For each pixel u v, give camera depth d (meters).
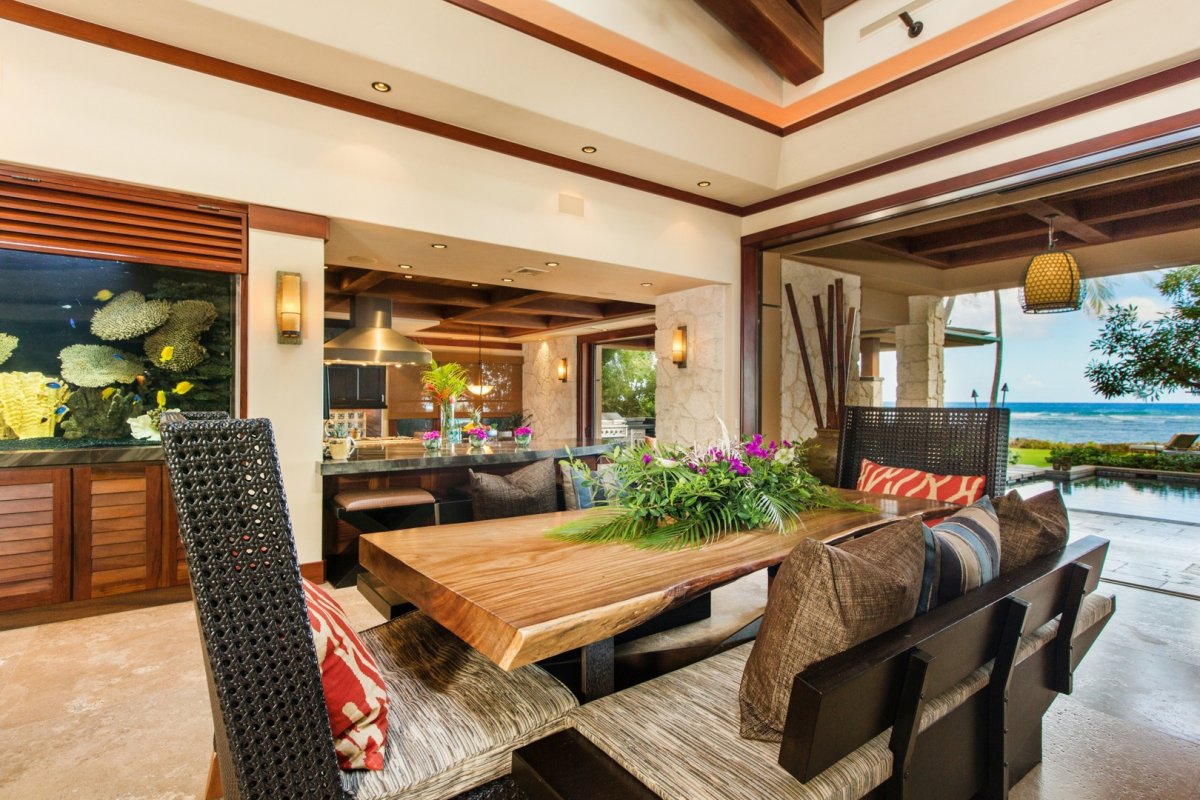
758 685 1.11
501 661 1.16
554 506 2.99
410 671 1.49
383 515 3.81
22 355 2.97
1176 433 6.61
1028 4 3.52
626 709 1.25
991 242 6.11
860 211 4.79
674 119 4.27
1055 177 3.87
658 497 1.98
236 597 0.86
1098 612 1.79
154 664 2.44
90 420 3.12
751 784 0.99
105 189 2.97
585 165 4.61
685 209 5.28
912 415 3.14
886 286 6.99
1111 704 2.19
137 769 1.74
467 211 4.03
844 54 4.26
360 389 7.90
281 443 3.41
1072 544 1.68
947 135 4.16
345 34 3.06
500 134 4.09
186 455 0.83
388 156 3.71
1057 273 4.91
